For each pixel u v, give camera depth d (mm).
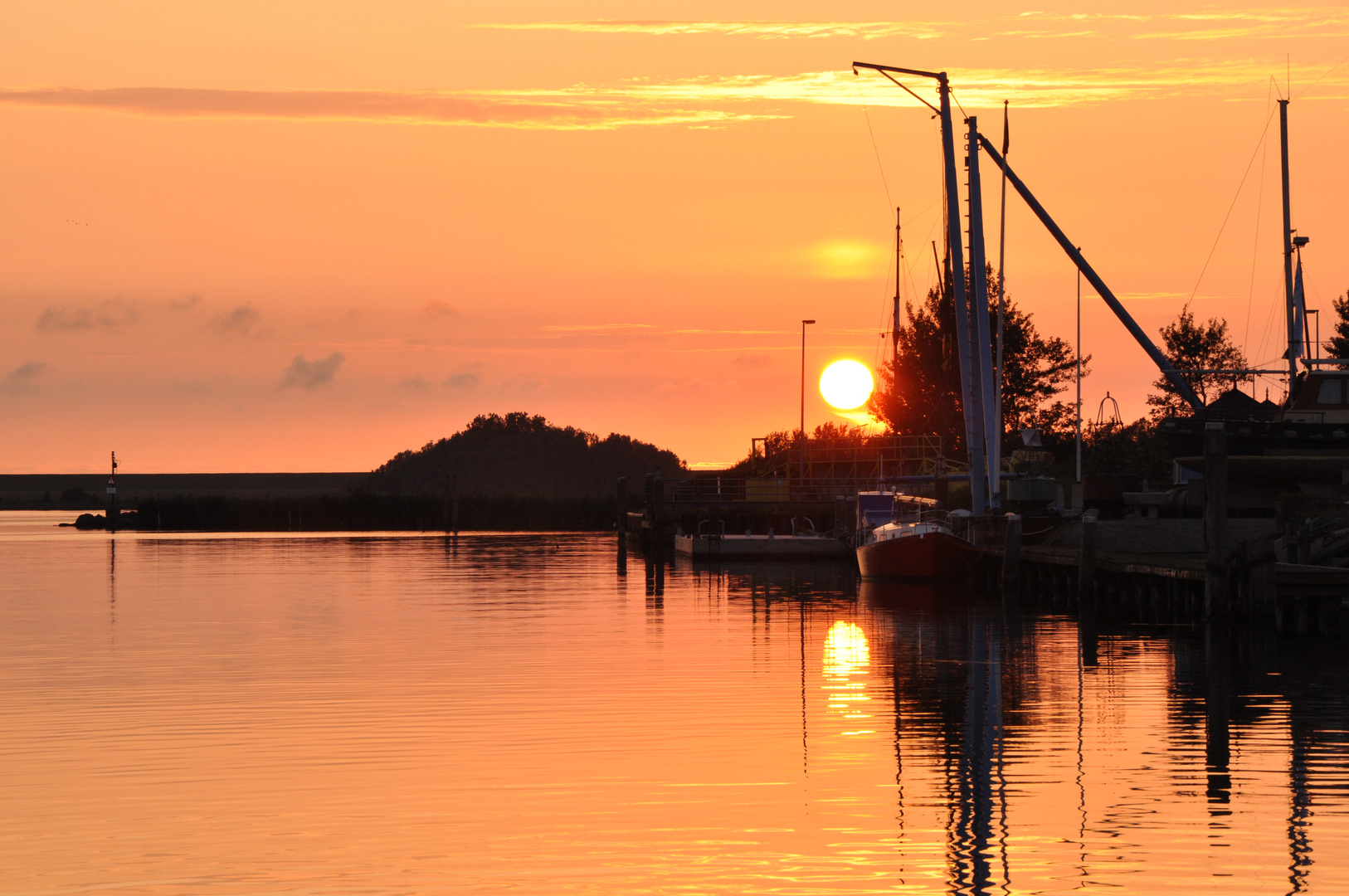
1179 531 81812
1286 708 39719
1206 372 98000
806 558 117562
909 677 46781
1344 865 24922
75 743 36062
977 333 88938
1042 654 52562
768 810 28984
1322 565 60094
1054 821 27859
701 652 53938
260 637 60312
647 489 141000
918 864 25266
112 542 176125
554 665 50375
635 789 30766
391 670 49000
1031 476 95312
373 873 25125
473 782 31531
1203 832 26938
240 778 32000
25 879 24938
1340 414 90062
